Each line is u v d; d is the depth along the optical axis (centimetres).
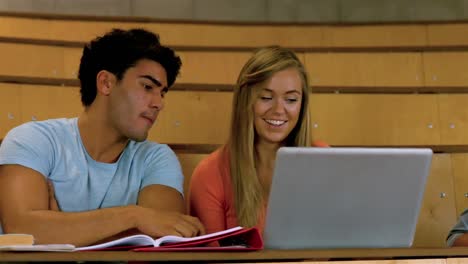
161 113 220
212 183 146
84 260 88
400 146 226
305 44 274
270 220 101
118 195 137
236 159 145
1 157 129
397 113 230
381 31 275
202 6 306
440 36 275
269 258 93
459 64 253
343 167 99
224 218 145
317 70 251
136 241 96
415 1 306
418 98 231
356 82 250
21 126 136
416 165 101
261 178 150
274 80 146
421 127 229
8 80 223
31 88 223
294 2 308
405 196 102
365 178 100
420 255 97
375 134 228
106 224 116
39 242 116
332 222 102
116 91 135
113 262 99
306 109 150
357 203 101
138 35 137
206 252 91
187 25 274
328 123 228
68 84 227
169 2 304
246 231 97
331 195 100
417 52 255
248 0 308
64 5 296
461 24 277
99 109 136
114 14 299
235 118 149
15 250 87
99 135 136
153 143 145
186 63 251
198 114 222
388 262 95
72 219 117
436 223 195
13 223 120
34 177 128
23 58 244
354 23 277
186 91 223
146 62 135
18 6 291
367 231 104
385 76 251
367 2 306
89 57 137
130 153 140
